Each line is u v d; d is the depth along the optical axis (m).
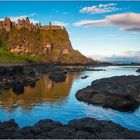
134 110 38.41
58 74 106.19
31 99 48.69
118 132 23.34
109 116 35.06
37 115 36.03
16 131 23.48
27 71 100.25
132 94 42.94
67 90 62.28
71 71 147.00
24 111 38.53
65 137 20.97
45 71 128.75
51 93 56.72
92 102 43.66
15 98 49.84
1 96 52.16
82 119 25.58
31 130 23.17
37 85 72.88
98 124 24.28
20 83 74.50
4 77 77.31
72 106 41.75
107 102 41.47
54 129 22.72
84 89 53.59
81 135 21.34
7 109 39.88
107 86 53.97
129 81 62.62
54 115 35.97
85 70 161.75
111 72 142.00
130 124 31.16
